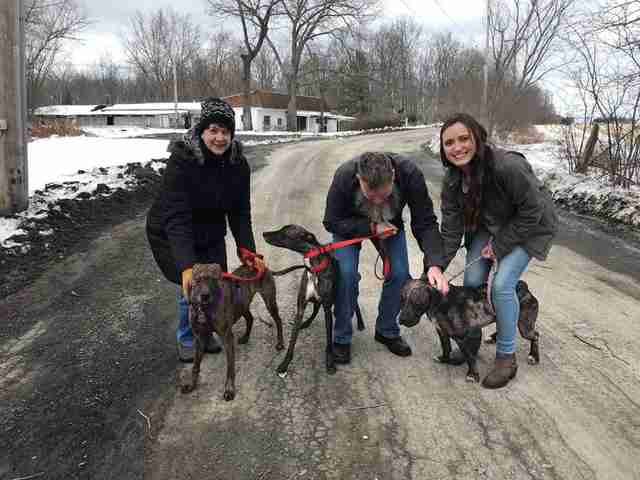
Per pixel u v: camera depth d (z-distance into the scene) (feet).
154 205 12.55
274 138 95.30
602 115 35.60
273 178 42.91
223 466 9.42
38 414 10.82
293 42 149.79
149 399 11.48
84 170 32.86
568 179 37.47
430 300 11.97
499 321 12.08
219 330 11.36
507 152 11.60
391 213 12.75
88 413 10.90
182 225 12.00
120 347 13.73
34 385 11.84
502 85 68.33
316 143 83.05
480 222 12.43
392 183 11.52
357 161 12.60
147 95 278.67
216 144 11.82
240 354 13.80
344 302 12.85
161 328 14.88
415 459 9.62
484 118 69.31
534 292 18.48
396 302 13.57
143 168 36.58
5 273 17.90
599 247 24.76
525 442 10.12
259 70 250.57
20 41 22.02
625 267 21.68
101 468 9.34
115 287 17.69
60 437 10.14
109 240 22.63
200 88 249.34
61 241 21.56
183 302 12.61
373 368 13.12
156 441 10.09
